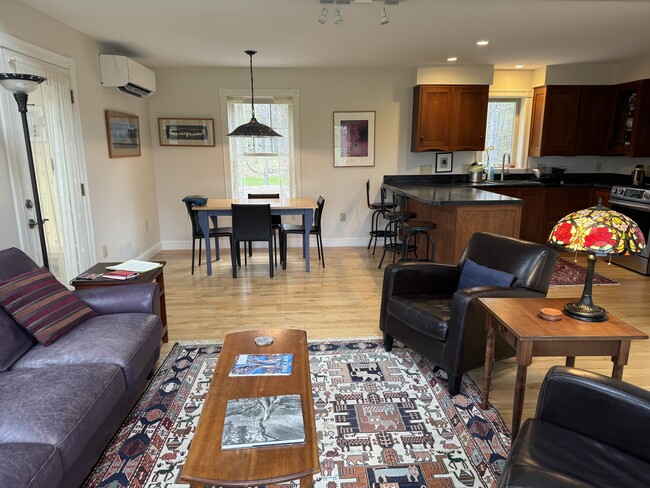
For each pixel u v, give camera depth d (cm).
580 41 434
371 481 184
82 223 387
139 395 246
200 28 379
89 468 176
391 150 609
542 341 183
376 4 317
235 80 574
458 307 236
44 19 333
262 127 471
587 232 185
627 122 559
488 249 284
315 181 612
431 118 576
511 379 265
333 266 523
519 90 611
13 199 292
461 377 247
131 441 208
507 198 398
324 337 322
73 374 180
